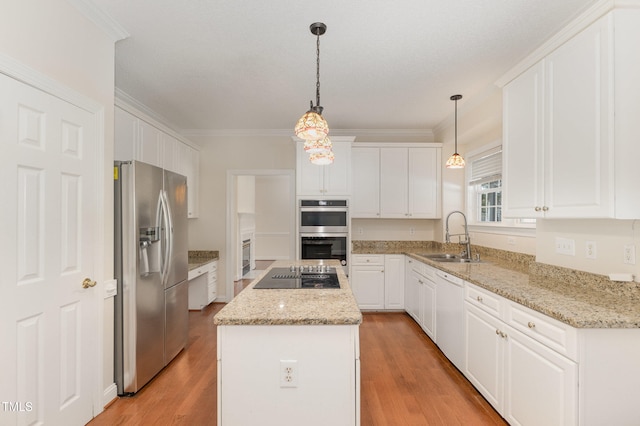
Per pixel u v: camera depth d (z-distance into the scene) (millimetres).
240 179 6465
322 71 2754
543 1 1866
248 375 1429
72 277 1833
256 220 8719
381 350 3021
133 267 2250
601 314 1441
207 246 4691
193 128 4566
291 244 4633
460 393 2277
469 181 4094
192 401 2189
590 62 1616
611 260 1794
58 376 1734
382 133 4605
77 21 1887
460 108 3643
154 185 2508
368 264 4156
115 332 2242
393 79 2904
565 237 2125
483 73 2787
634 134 1504
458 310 2527
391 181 4328
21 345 1530
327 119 4090
